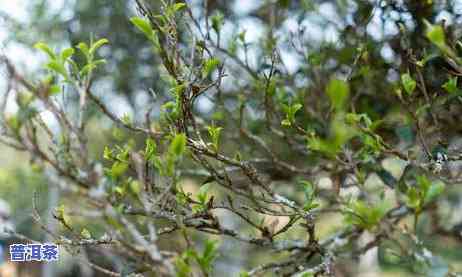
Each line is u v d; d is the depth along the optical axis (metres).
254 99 1.31
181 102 0.92
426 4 1.15
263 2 1.37
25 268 1.92
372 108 1.25
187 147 0.93
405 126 1.12
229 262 1.63
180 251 0.83
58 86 0.75
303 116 1.23
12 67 0.73
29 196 2.06
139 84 1.64
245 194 0.97
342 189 1.25
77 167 0.75
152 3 1.15
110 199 0.79
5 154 2.35
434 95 1.05
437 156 1.02
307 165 1.34
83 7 1.64
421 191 0.85
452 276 0.86
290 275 1.01
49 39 1.55
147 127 0.87
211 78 1.28
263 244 0.98
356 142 1.16
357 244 1.26
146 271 0.87
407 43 1.03
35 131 0.74
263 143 1.19
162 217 0.88
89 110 1.54
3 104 0.73
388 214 1.04
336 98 0.69
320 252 1.01
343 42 1.26
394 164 1.32
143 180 0.83
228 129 1.33
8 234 0.95
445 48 0.78
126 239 0.79
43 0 1.57
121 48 1.66
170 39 0.94
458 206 1.57
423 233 1.44
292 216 0.97
